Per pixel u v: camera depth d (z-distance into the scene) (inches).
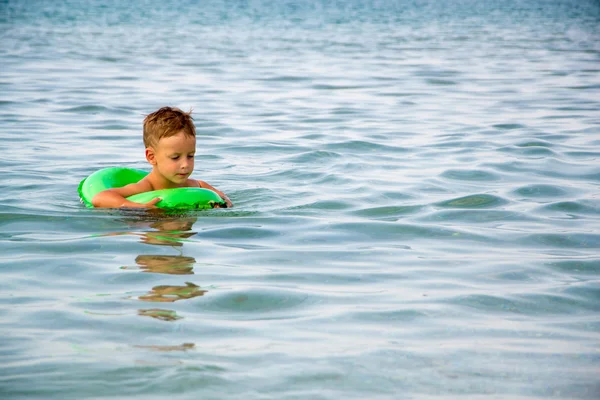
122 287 319.0
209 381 236.2
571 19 2603.3
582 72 1269.7
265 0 3656.5
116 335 269.9
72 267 343.9
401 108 905.5
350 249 379.6
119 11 2795.3
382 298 312.2
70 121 791.1
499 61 1438.2
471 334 277.1
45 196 476.1
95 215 430.0
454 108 903.7
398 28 2219.5
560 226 424.2
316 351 260.1
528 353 261.9
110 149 654.5
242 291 315.9
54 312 290.7
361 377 242.1
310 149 649.6
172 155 460.1
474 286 327.9
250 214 439.8
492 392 234.5
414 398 229.9
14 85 1048.2
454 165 585.0
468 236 405.1
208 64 1350.9
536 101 958.4
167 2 3388.3
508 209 460.1
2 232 399.2
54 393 228.4
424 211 454.6
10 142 669.9
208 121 799.1
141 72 1231.5
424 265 356.2
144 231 401.4
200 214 435.8
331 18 2600.9
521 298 314.3
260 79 1171.3
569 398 231.6
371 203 470.6
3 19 2330.2
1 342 263.0
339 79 1177.4
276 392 231.1
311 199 478.3
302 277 335.9
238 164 589.9
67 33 1927.9
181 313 291.9
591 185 519.8
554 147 657.6
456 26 2306.8
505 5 3425.2
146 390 230.7
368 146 666.8
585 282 334.3
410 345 266.5
